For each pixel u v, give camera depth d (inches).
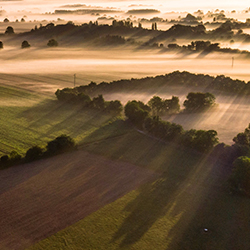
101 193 1788.9
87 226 1494.8
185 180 1936.5
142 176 1990.7
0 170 2063.2
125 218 1555.1
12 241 1397.6
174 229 1473.9
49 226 1497.3
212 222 1526.8
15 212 1606.8
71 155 2304.4
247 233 1450.5
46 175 1998.0
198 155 2278.5
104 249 1342.3
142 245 1366.9
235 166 1823.3
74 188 1843.0
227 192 1796.3
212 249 1350.9
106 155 2309.3
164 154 2319.1
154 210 1620.3
